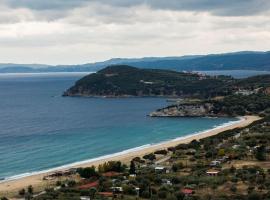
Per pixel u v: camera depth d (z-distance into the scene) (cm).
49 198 12825
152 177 14762
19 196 13738
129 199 12519
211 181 14025
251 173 14938
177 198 12350
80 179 15675
